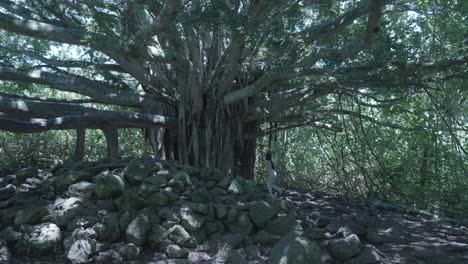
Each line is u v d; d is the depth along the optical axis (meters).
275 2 9.24
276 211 7.95
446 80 11.25
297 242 6.50
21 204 8.05
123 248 7.05
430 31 11.59
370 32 8.41
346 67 10.27
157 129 13.78
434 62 10.20
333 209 10.91
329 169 18.66
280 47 10.73
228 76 11.54
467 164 15.88
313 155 20.22
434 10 11.12
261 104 13.20
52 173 9.41
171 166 9.05
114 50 8.55
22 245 7.04
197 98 12.24
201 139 12.73
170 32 9.13
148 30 7.81
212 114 12.73
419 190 15.27
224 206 7.93
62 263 6.70
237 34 8.92
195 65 12.09
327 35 10.88
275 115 13.49
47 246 6.98
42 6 12.10
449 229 10.11
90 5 8.78
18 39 14.54
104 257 6.87
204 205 7.73
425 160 16.17
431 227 10.19
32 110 10.20
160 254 7.19
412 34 11.66
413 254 7.52
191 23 8.43
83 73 15.70
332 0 11.02
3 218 7.59
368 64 10.18
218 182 9.14
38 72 11.97
